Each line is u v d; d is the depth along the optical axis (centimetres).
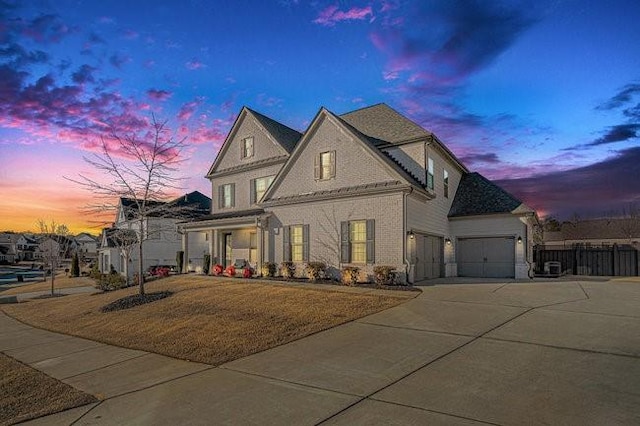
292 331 979
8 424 574
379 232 1641
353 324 1008
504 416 494
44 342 1142
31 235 10506
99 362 885
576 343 772
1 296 2647
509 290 1426
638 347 739
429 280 1802
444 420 491
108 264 3788
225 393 632
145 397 641
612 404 516
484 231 2067
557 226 5247
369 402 559
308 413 536
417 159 1862
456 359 716
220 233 2419
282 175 1992
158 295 1587
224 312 1216
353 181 1742
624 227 4612
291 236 1927
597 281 1742
